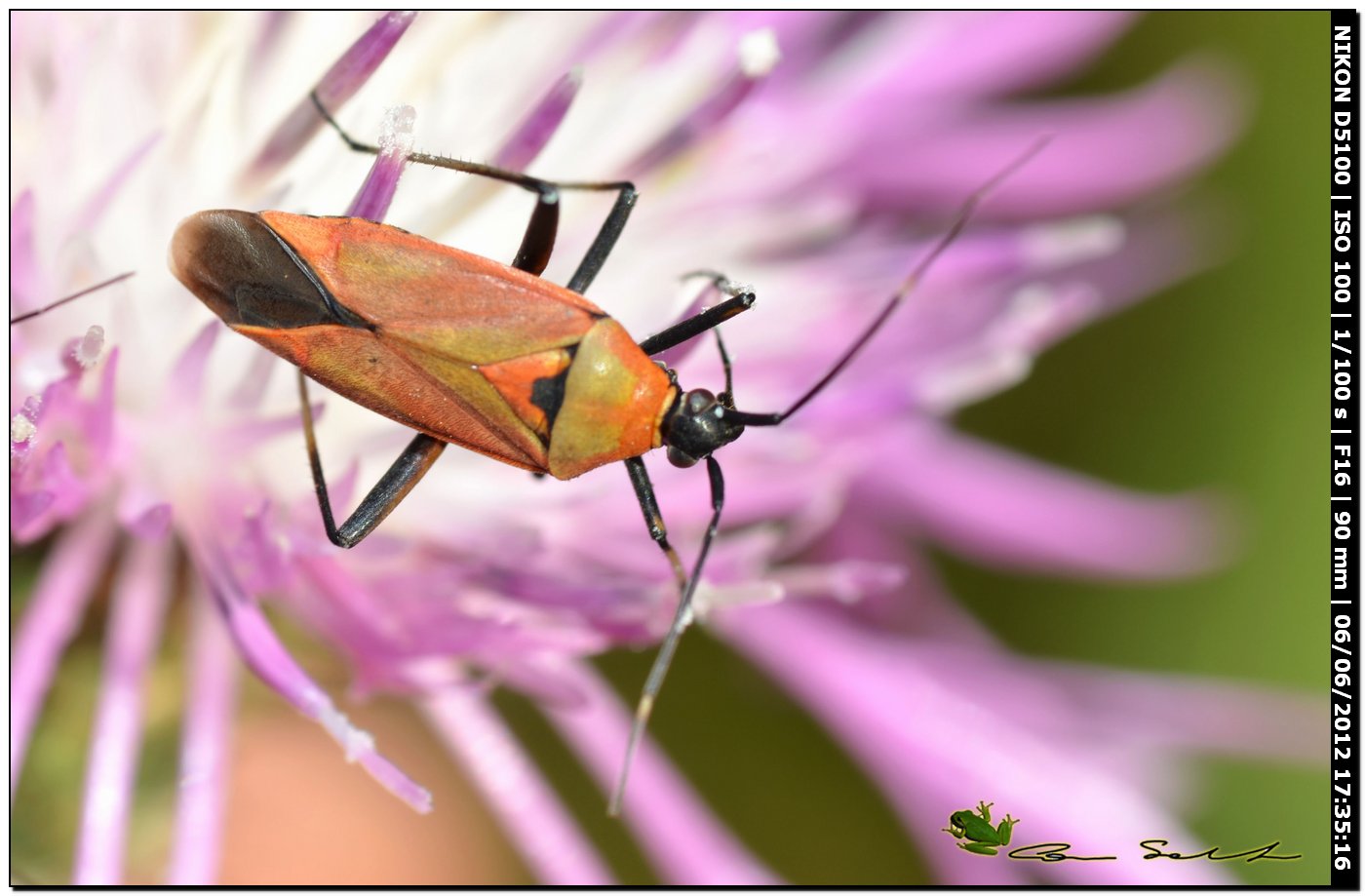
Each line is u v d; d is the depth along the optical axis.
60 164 0.07
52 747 0.07
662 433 0.07
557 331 0.07
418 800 0.07
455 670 0.07
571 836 0.08
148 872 0.07
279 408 0.07
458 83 0.07
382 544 0.07
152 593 0.07
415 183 0.07
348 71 0.07
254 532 0.07
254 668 0.07
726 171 0.08
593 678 0.08
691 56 0.07
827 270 0.08
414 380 0.07
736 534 0.08
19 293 0.07
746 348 0.08
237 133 0.07
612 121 0.07
